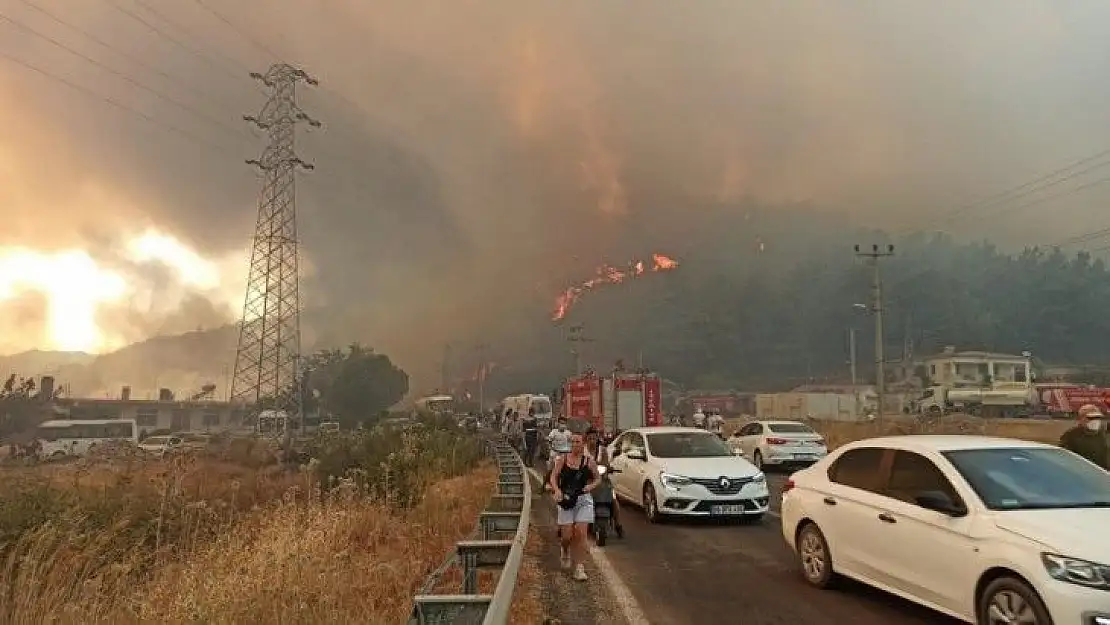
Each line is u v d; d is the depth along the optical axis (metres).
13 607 6.40
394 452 17.95
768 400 83.25
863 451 8.09
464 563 6.45
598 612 7.50
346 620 6.13
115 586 7.35
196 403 80.81
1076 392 72.38
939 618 7.02
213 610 6.24
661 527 12.77
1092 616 5.13
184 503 10.66
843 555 7.90
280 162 49.25
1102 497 6.41
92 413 72.38
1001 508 6.22
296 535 8.41
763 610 7.46
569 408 33.69
